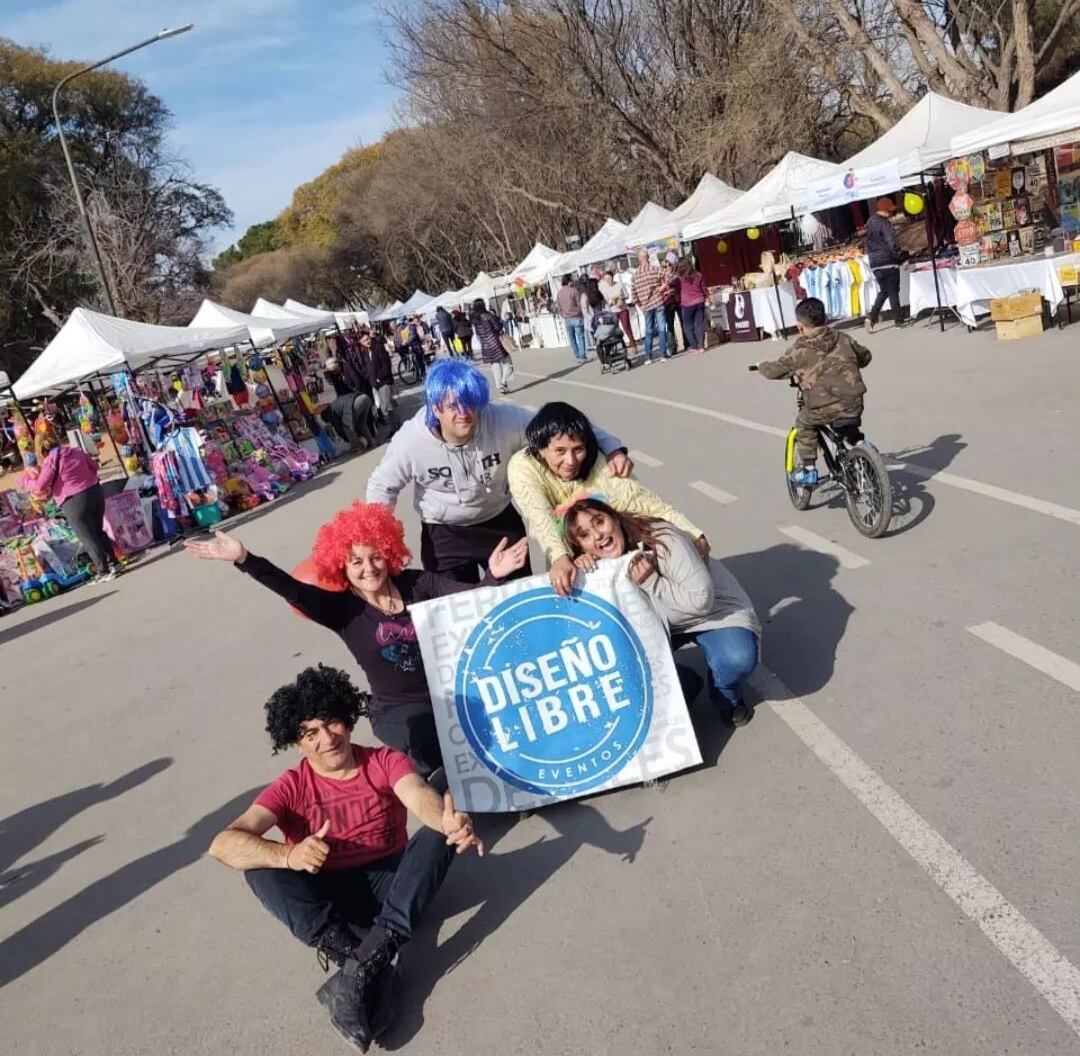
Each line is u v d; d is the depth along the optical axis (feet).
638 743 14.16
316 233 278.46
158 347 52.42
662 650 14.25
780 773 13.84
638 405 48.98
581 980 10.90
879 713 14.78
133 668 26.94
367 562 13.84
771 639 18.28
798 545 23.07
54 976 13.52
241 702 21.95
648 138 108.68
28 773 21.18
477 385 14.78
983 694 14.64
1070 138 42.27
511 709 14.01
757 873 11.89
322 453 61.87
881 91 96.22
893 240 51.24
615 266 96.94
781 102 93.45
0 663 31.94
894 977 9.84
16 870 16.83
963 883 10.89
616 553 14.15
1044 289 41.42
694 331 64.23
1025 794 12.14
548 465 14.79
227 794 17.58
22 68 163.02
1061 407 29.32
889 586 19.40
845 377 23.07
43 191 147.13
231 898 14.37
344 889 11.99
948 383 36.04
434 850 11.46
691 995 10.27
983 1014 9.17
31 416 66.49
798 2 84.38
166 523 45.96
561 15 104.83
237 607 30.63
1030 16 68.54
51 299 147.95
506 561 14.67
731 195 78.23
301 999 11.83
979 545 20.36
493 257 191.21
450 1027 10.74
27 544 40.86
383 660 14.28
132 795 18.58
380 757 12.03
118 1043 11.80
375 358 67.77
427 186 183.42
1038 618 16.61
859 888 11.20
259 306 93.09
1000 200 44.86
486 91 116.78
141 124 176.96
